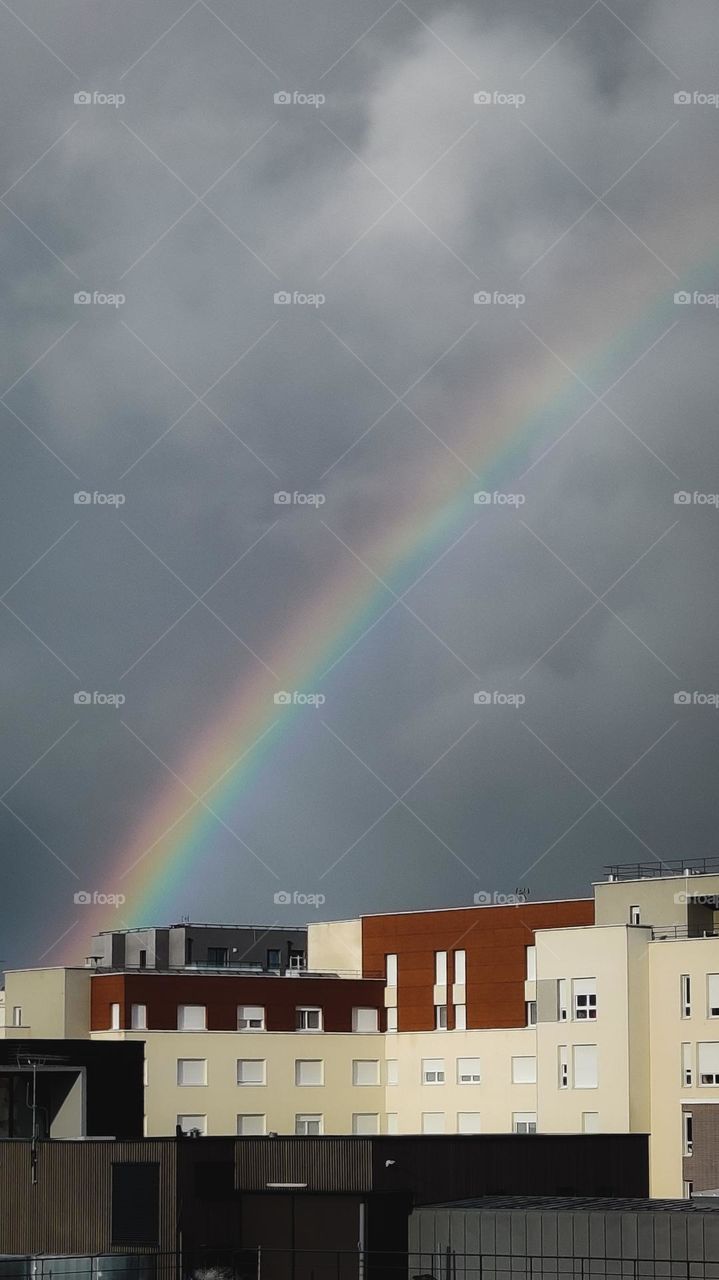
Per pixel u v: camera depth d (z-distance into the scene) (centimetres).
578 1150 7769
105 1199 6406
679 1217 5706
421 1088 10269
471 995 10194
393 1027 10544
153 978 10044
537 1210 5991
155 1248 6397
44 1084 6950
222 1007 10169
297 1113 10181
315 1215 6700
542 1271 5919
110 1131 7094
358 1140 6969
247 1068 10100
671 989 8794
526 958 10025
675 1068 8712
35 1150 6366
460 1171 7238
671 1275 5675
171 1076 9906
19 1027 10069
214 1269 6488
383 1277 6469
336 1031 10425
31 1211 6334
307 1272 6550
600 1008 8938
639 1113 8762
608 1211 5850
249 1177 6688
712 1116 8538
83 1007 10200
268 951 12469
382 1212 6712
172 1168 6500
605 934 8981
